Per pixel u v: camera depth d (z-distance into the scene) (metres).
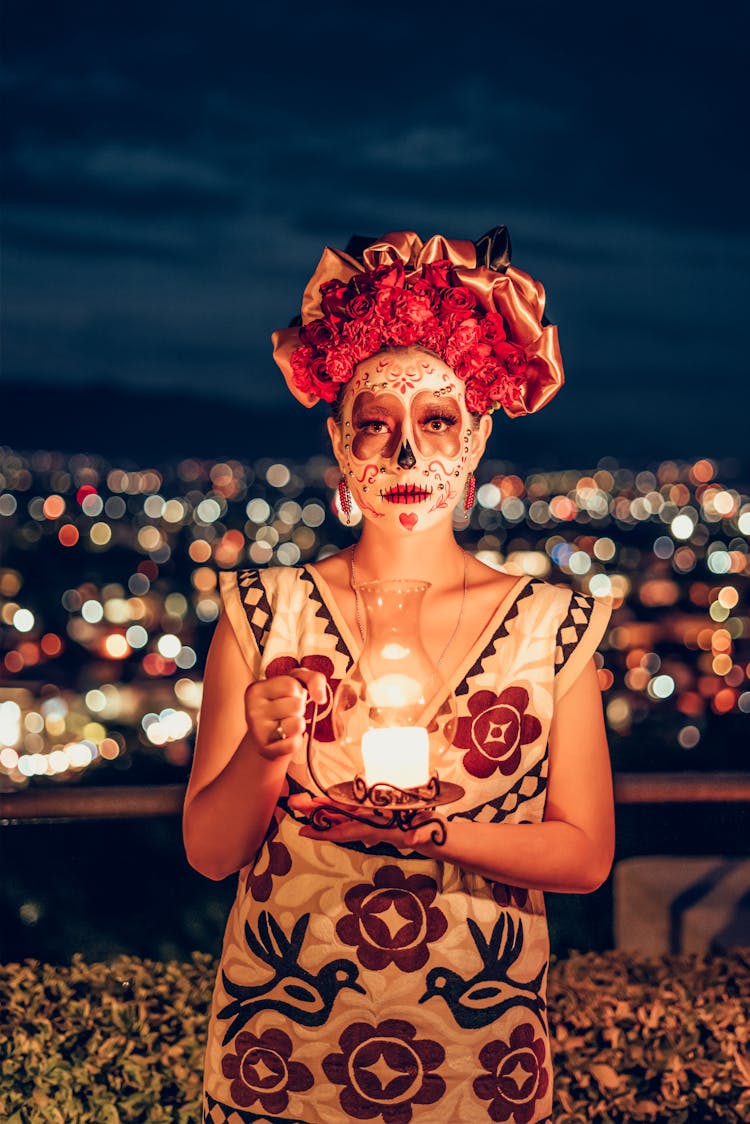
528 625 2.18
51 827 4.09
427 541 2.24
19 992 3.48
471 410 2.27
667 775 4.24
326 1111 2.07
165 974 3.69
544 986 2.19
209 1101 2.15
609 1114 3.24
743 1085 3.23
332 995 2.07
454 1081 2.06
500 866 2.03
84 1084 3.21
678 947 4.11
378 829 1.89
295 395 2.41
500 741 2.12
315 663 2.17
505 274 2.38
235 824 2.05
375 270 2.30
